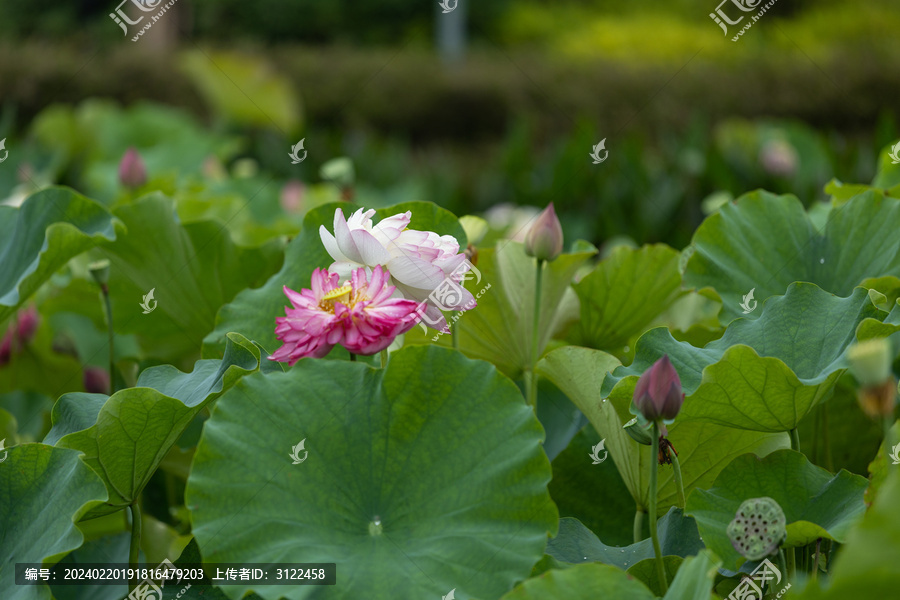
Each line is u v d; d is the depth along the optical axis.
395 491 1.90
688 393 1.99
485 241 2.82
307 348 1.95
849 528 1.85
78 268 2.65
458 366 1.94
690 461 2.10
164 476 2.46
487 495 1.88
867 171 4.45
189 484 1.86
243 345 2.03
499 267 2.40
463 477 1.90
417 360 1.95
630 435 1.99
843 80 10.04
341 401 1.93
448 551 1.85
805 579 1.83
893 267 2.23
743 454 1.99
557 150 5.65
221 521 1.84
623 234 4.46
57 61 10.16
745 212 2.42
